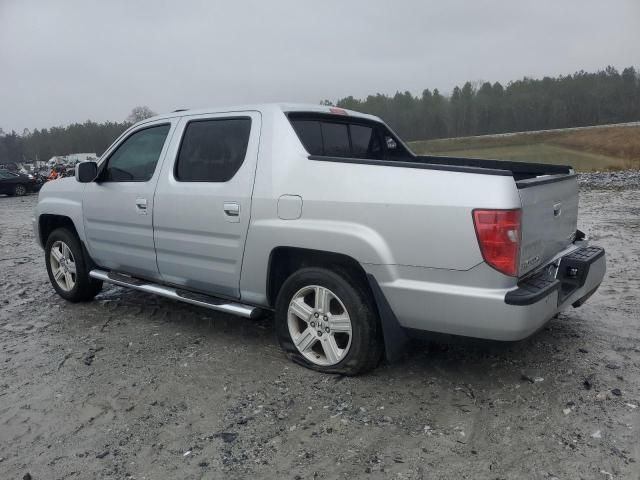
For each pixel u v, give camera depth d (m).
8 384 3.88
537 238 3.37
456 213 3.10
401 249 3.29
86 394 3.67
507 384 3.57
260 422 3.22
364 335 3.56
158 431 3.17
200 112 4.47
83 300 5.84
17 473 2.83
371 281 3.41
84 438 3.14
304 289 3.80
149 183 4.65
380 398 3.43
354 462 2.79
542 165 4.50
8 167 41.56
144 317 5.27
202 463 2.84
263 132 3.98
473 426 3.09
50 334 4.90
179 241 4.43
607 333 4.41
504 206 3.00
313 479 2.67
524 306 3.01
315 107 4.35
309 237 3.61
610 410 3.20
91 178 5.01
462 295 3.12
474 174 3.11
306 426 3.15
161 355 4.28
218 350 4.32
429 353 4.08
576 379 3.60
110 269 5.37
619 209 12.80
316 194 3.61
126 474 2.78
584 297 3.93
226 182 4.09
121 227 4.95
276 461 2.83
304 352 3.88
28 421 3.36
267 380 3.75
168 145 4.58
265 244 3.85
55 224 6.02
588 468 2.67
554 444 2.88
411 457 2.81
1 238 11.82
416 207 3.22
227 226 4.05
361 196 3.43
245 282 4.07
